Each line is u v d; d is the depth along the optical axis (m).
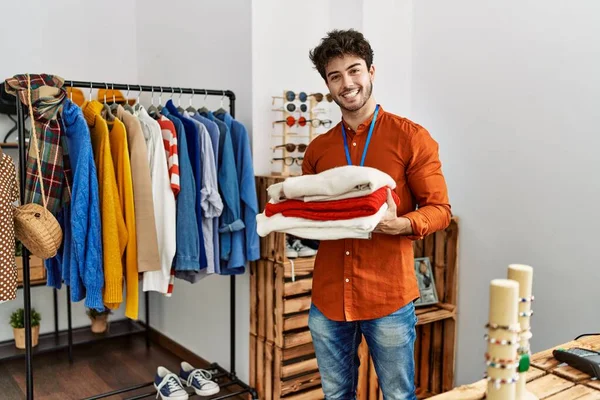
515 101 2.44
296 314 2.54
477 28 2.59
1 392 2.87
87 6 3.61
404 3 2.89
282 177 2.48
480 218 2.62
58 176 2.15
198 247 2.37
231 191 2.44
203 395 2.69
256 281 2.66
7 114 3.24
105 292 2.17
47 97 2.08
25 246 2.11
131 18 3.79
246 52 2.67
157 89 2.46
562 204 2.27
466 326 2.71
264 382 2.65
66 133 2.21
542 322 2.38
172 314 3.59
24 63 3.40
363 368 2.54
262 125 2.70
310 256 2.58
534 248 2.39
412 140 1.58
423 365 2.88
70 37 3.55
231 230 2.44
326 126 2.91
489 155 2.57
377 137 1.63
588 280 2.19
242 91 2.72
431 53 2.83
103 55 3.69
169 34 3.39
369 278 1.62
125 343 3.71
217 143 2.41
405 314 1.62
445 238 2.73
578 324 2.23
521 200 2.43
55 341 3.48
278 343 2.53
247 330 2.81
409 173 1.60
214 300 3.10
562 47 2.25
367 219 1.36
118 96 3.55
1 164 2.00
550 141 2.30
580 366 1.28
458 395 1.12
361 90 1.58
